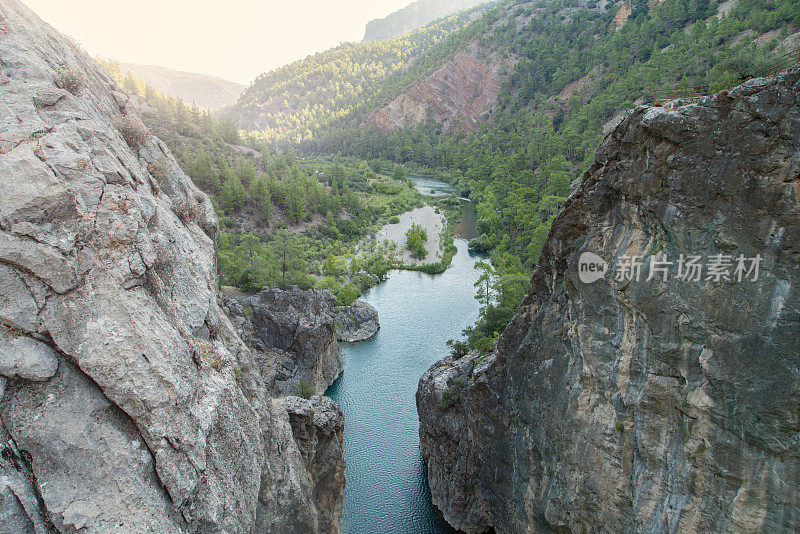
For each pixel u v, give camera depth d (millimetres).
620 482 22656
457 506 36469
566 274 26344
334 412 35781
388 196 159000
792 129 17297
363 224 126500
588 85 164125
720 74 66750
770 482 17422
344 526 37719
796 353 17000
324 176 161000
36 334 13367
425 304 79250
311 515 26812
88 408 13602
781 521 17141
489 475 33406
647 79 114375
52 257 13625
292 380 51688
